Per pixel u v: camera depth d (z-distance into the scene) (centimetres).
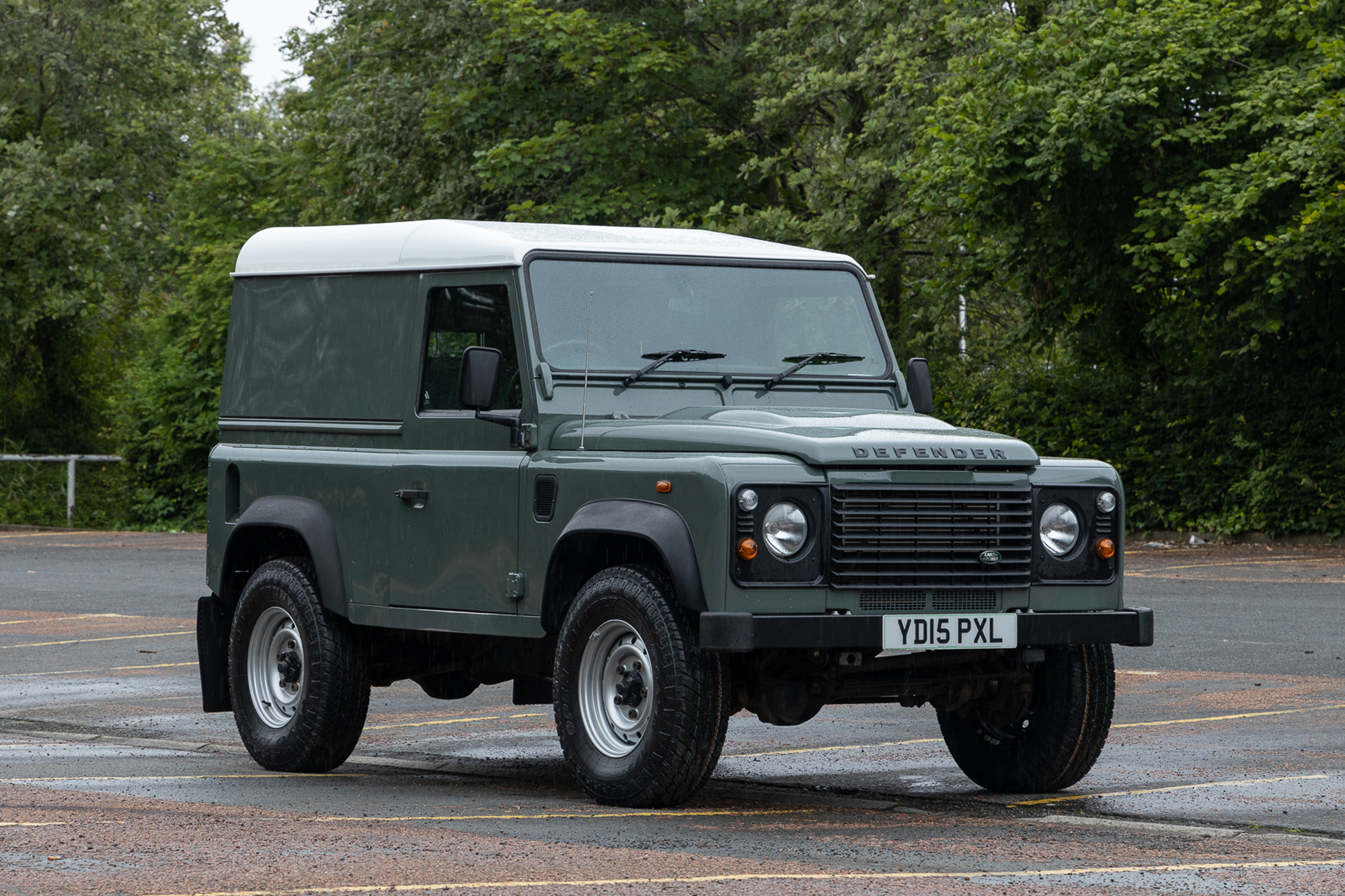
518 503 1341
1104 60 4128
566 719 1285
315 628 1500
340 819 1205
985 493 1273
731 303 1445
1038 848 1125
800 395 1431
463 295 1433
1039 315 4622
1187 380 4550
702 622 1182
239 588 1645
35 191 6775
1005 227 4344
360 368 1517
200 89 8225
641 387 1380
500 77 5566
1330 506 4322
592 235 1458
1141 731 1720
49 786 1395
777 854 1083
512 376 1375
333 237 1573
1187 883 1011
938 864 1059
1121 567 1338
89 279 6956
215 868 1012
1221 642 2484
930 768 1534
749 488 1198
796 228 5003
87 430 7738
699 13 5359
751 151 5600
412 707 2016
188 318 7275
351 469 1493
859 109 5222
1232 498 4484
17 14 7112
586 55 5216
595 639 1273
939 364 5231
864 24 4959
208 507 1659
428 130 5419
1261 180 3803
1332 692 1989
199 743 1733
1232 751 1594
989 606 1277
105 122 7388
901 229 5153
